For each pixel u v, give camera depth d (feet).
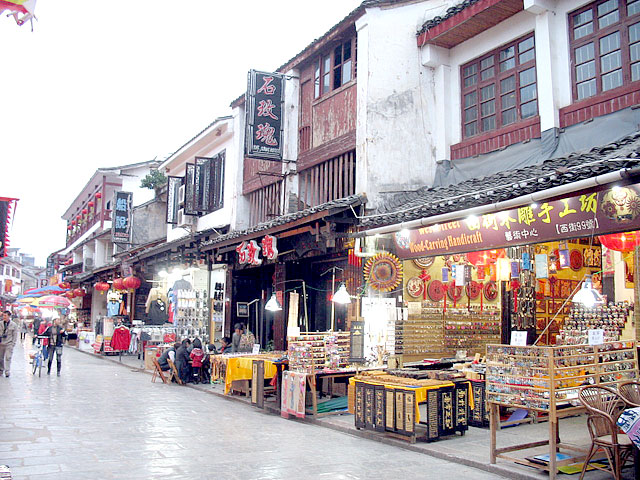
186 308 64.34
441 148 39.09
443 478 20.21
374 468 21.50
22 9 12.15
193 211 65.67
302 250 45.60
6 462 21.22
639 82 27.71
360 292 39.11
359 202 36.91
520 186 24.02
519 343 22.95
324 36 44.83
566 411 19.81
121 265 79.10
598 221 23.66
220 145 64.13
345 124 42.70
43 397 38.55
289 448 24.76
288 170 48.96
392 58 39.75
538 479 19.45
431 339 37.70
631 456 20.90
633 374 22.43
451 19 36.81
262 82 47.91
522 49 34.65
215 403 38.52
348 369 33.19
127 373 57.72
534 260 33.76
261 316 56.08
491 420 21.84
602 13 30.30
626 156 20.67
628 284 31.73
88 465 21.02
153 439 25.94
